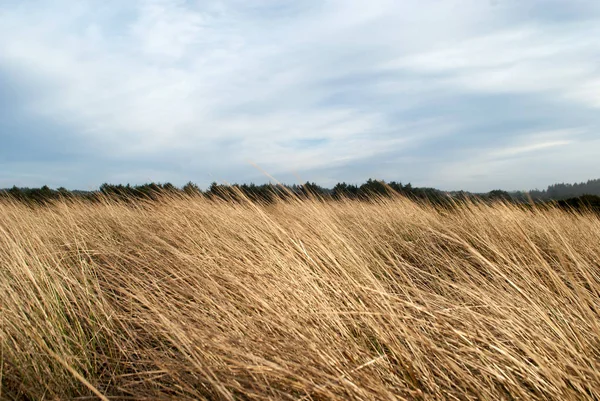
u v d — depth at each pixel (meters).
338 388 1.93
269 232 4.57
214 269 3.51
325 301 2.83
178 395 2.18
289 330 2.36
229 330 2.57
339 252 3.89
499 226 5.82
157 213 6.57
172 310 2.91
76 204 7.96
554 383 1.96
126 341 2.96
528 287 3.19
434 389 2.05
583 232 6.01
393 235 6.23
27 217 6.50
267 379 2.07
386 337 2.35
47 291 3.36
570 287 3.60
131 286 3.54
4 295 3.08
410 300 2.90
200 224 5.13
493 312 2.80
